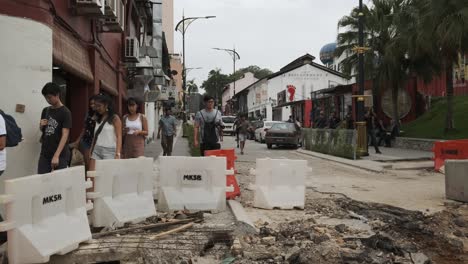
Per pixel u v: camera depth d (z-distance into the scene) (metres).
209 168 7.99
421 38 20.84
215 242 6.32
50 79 8.03
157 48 27.44
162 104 43.03
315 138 23.59
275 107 59.97
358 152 18.95
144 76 22.73
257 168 8.70
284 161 8.69
